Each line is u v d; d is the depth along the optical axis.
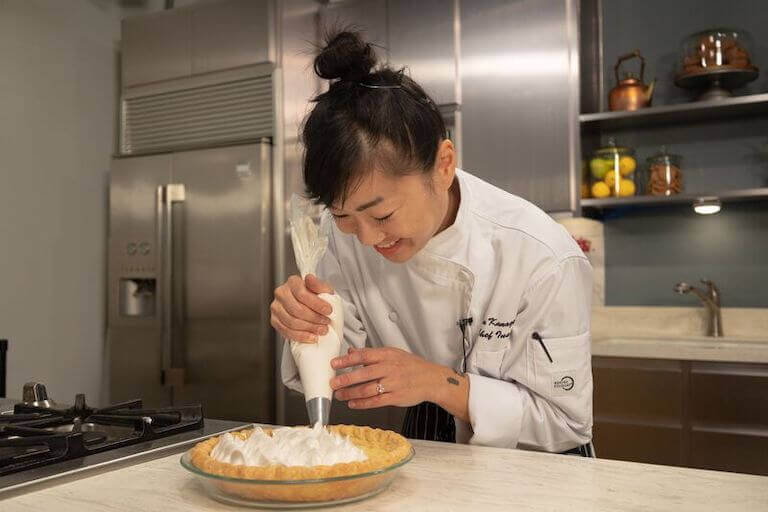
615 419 2.73
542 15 3.02
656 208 3.29
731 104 2.85
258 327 3.11
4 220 3.16
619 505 0.79
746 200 3.10
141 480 0.92
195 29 3.43
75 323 3.50
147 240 3.39
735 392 2.54
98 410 1.29
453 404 1.12
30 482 0.88
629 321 3.29
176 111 3.48
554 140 2.99
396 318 1.38
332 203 0.97
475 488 0.86
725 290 3.16
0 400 1.65
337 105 0.95
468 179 1.31
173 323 3.30
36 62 3.32
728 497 0.82
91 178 3.61
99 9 3.67
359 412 2.96
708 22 3.21
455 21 3.13
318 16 3.43
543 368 1.16
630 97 3.08
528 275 1.17
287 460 0.82
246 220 3.16
